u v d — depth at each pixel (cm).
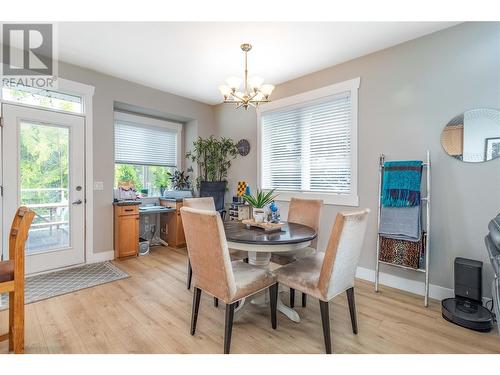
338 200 320
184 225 183
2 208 275
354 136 304
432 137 250
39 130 303
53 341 177
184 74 354
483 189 225
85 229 338
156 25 239
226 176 478
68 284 272
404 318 211
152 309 223
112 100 360
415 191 245
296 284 183
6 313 211
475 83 228
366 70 295
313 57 301
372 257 292
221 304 235
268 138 411
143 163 450
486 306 221
